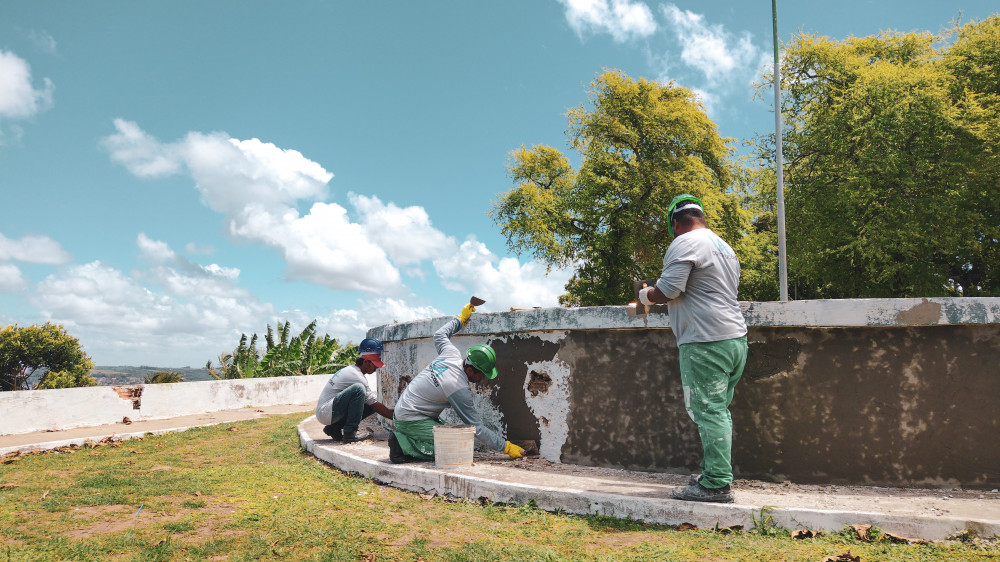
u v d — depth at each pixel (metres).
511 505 4.12
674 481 4.39
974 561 2.84
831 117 20.47
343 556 3.04
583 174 27.47
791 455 4.35
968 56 21.34
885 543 3.18
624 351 4.93
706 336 3.77
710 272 3.82
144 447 7.73
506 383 5.58
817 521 3.39
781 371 4.41
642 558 2.95
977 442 4.11
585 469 4.86
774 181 23.98
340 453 5.70
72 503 4.20
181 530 3.51
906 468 4.17
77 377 42.75
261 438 8.32
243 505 4.18
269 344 24.17
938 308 4.11
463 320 5.87
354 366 6.85
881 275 20.44
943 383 4.16
